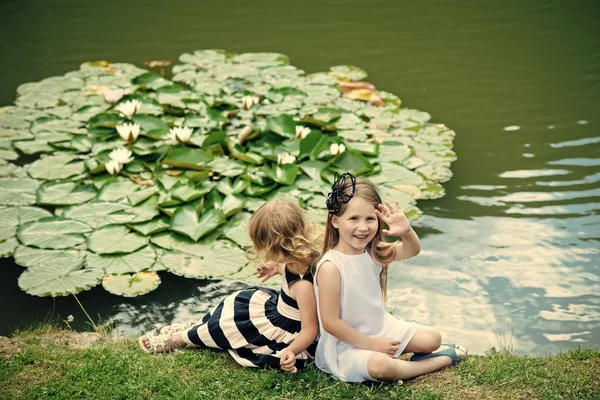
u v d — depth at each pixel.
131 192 5.11
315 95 6.64
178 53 7.70
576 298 4.21
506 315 4.09
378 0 9.26
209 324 3.21
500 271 4.45
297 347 2.99
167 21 8.61
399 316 4.09
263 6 9.09
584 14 8.70
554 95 6.70
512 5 9.05
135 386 2.94
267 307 3.15
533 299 4.21
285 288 3.06
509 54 7.59
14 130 5.98
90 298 4.20
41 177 5.29
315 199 5.02
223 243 4.64
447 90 6.82
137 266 4.41
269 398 2.85
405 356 3.31
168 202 4.90
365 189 2.90
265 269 3.23
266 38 8.10
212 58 7.46
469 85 6.92
